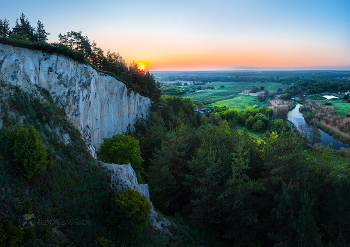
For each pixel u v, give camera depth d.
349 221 29.39
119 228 20.88
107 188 23.80
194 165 34.38
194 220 32.59
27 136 17.53
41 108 24.61
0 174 15.97
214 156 32.88
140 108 76.69
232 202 30.50
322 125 121.81
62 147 23.41
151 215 26.70
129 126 62.88
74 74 35.53
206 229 32.16
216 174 33.19
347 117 131.38
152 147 50.69
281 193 30.72
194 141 46.19
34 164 17.48
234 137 46.59
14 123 20.14
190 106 104.75
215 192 32.28
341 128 112.56
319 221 32.69
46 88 30.19
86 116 38.41
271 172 31.36
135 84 79.69
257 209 33.38
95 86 42.41
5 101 20.84
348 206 28.34
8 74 23.89
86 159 25.00
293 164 30.75
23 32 46.62
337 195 28.94
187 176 33.69
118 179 25.38
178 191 38.69
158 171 36.25
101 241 18.89
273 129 115.62
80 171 22.83
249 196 30.95
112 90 51.91
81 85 37.06
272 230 29.94
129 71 84.81
